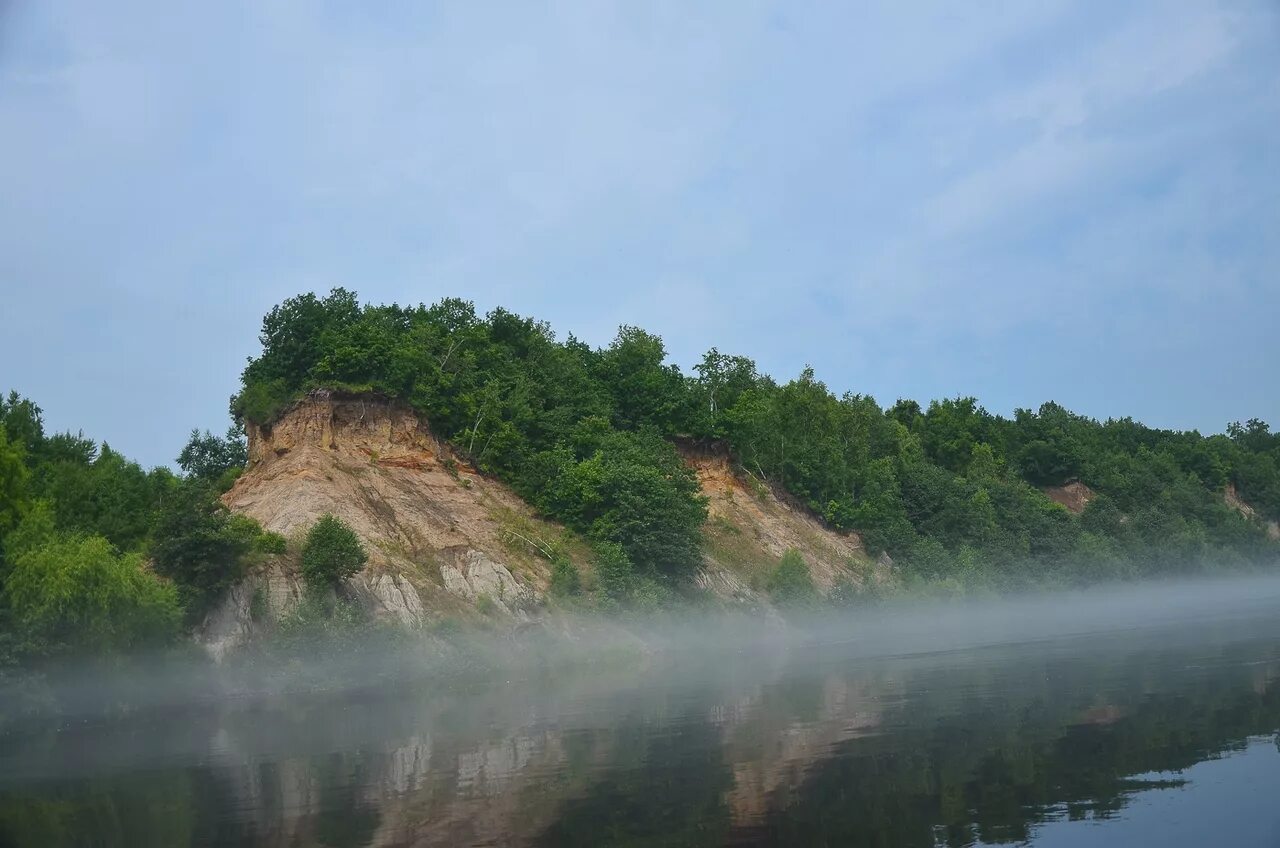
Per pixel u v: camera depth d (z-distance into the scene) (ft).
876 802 79.36
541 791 88.12
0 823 87.10
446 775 96.84
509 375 317.63
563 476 284.00
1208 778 82.17
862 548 368.89
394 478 255.91
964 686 145.07
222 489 268.00
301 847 74.02
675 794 84.84
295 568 205.87
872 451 459.73
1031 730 106.32
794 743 105.09
